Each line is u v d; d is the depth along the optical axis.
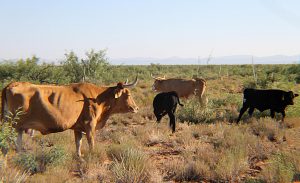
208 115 16.55
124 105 10.17
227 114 17.02
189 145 11.45
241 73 53.16
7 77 24.89
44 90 8.88
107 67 32.91
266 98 15.33
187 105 17.30
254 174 8.56
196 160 9.09
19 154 8.69
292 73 44.47
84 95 9.45
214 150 10.36
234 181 8.06
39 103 8.69
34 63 26.16
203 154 9.56
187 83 20.50
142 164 8.52
